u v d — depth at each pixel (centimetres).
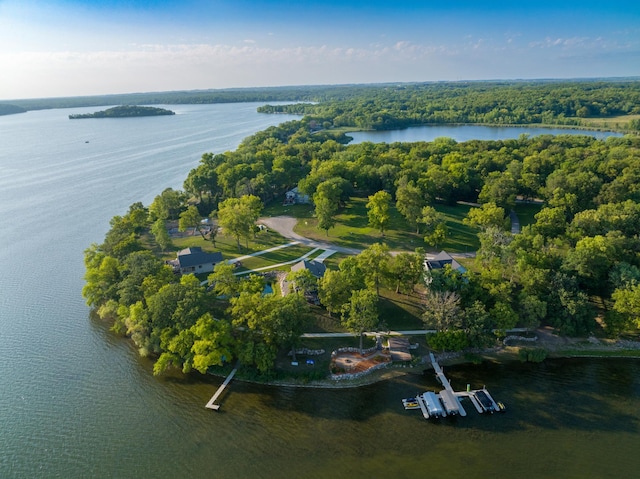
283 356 7706
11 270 11744
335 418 6431
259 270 10612
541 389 6906
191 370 7581
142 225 13575
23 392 7106
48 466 5734
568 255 8800
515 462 5597
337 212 14750
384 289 9612
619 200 12625
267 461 5725
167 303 7731
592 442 5884
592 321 7756
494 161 17525
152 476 5559
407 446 5888
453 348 7506
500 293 8044
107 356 8050
